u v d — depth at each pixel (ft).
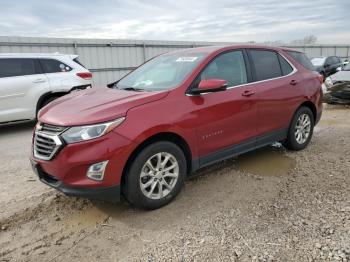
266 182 14.47
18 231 11.28
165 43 68.18
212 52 14.64
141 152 11.64
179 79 13.46
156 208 12.38
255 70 15.94
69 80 29.43
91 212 12.39
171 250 9.85
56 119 11.52
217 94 13.87
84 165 10.85
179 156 12.69
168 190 12.60
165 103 12.33
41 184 15.25
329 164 16.30
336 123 26.13
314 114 19.39
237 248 9.76
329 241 9.84
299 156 17.74
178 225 11.23
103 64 59.57
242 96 14.75
